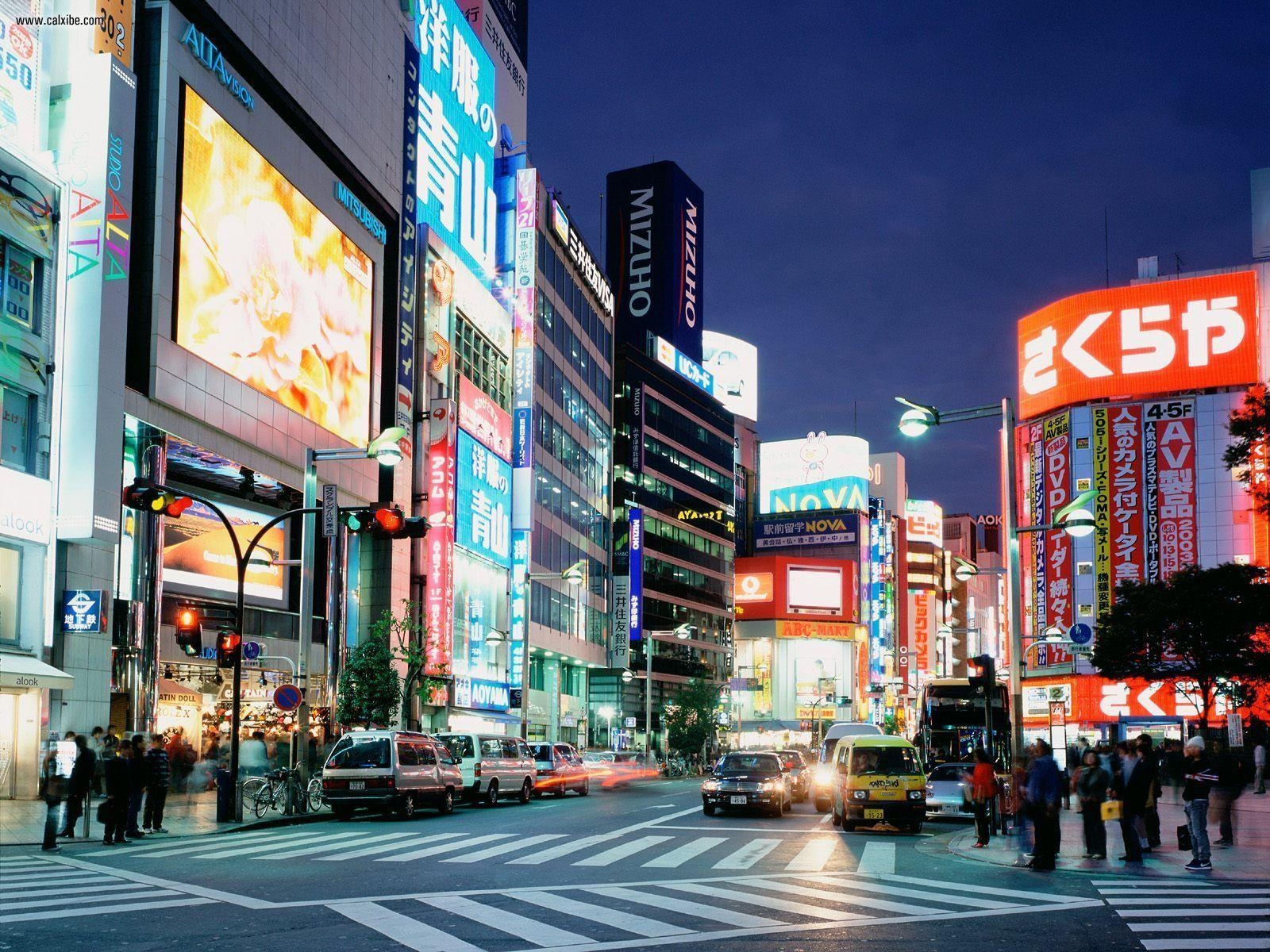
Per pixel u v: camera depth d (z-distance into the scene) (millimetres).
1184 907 13914
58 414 31344
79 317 31812
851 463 160000
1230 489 91750
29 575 30109
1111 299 97250
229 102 40781
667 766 74938
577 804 37156
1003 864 18953
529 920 12367
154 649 33656
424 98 60719
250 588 43438
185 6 38781
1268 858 19469
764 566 150125
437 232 60969
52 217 31656
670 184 123812
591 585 91625
